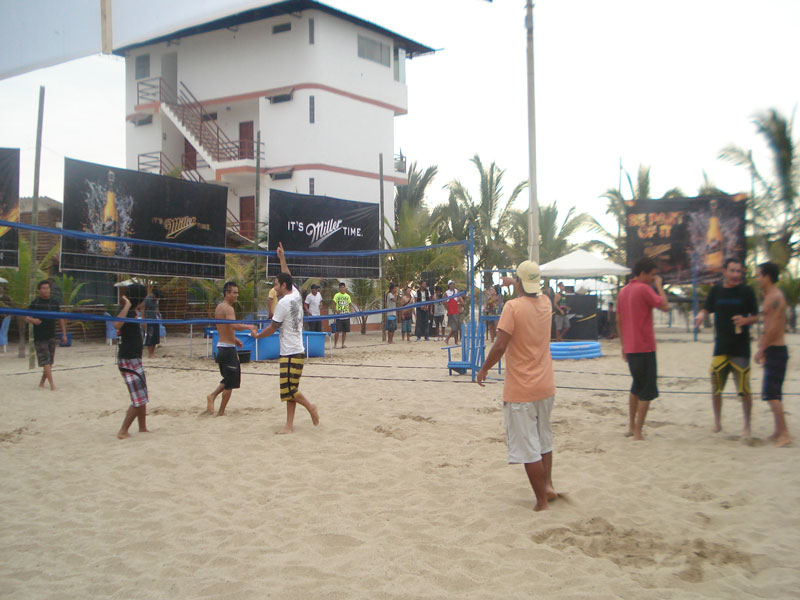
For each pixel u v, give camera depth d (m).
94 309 16.78
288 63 25.69
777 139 23.31
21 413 7.98
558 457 5.58
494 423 7.04
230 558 3.53
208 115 27.78
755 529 3.85
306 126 25.56
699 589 3.06
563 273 18.25
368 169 27.34
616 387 9.73
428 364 13.17
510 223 31.00
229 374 7.69
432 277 21.94
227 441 6.37
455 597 3.04
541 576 3.24
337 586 3.18
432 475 5.12
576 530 3.89
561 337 19.02
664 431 6.61
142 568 3.45
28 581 3.29
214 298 16.14
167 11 1.53
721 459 5.44
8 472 5.37
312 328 16.22
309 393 9.27
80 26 1.67
